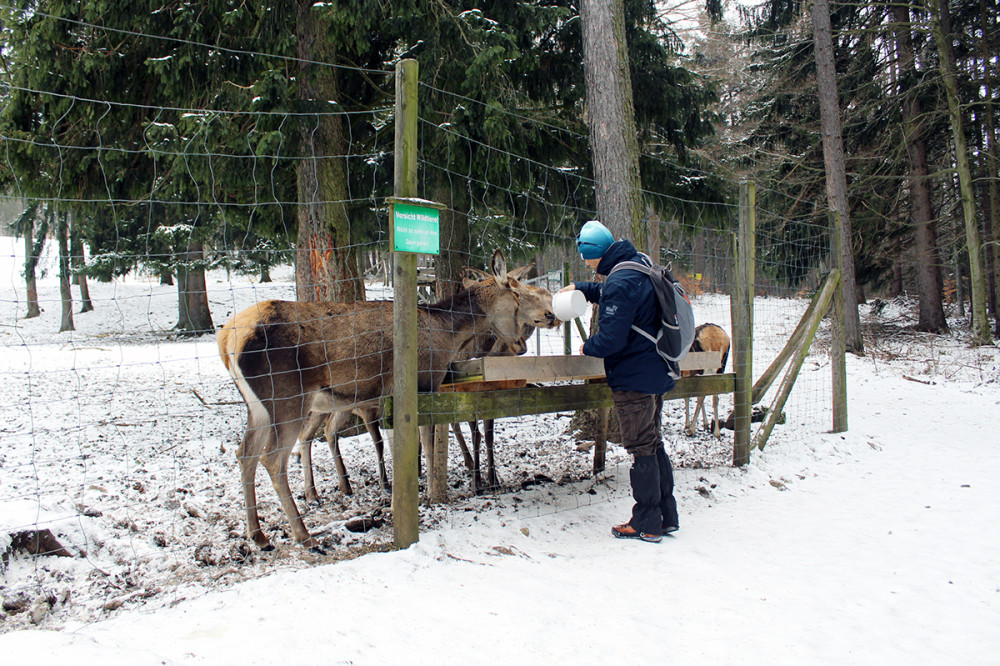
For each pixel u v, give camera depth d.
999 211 16.52
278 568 3.29
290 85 6.78
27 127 6.30
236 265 18.25
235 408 8.20
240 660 2.21
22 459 5.39
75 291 28.14
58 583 3.07
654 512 3.88
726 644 2.61
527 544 3.72
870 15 15.76
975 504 4.78
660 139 9.39
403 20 6.51
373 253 10.52
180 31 5.98
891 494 5.07
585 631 2.65
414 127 3.42
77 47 6.06
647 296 3.79
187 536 3.81
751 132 17.36
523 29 7.43
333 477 5.48
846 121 15.84
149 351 15.47
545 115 8.68
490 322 4.93
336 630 2.48
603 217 6.24
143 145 7.01
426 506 4.52
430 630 2.55
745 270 5.67
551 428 7.57
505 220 10.12
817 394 9.93
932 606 3.05
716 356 5.35
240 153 6.34
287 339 3.74
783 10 16.64
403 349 3.44
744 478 5.38
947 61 14.49
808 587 3.23
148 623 2.49
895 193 16.08
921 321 17.17
